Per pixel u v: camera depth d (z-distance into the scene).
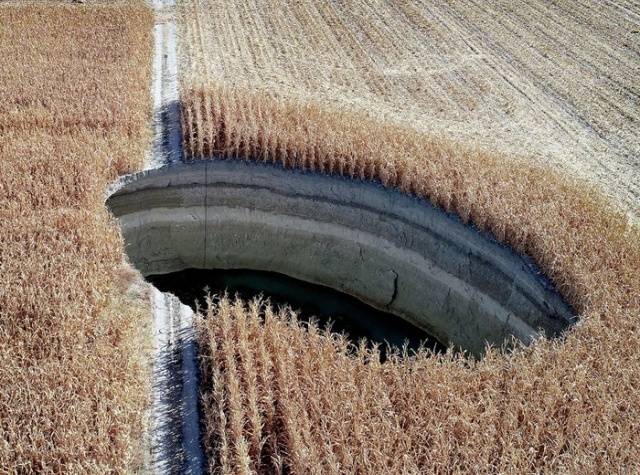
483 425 11.37
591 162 20.73
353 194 18.75
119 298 14.73
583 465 10.70
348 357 13.13
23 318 13.47
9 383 12.02
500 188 17.61
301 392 12.13
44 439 10.95
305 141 19.30
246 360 12.76
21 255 14.95
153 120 21.88
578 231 16.23
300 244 19.22
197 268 19.56
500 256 16.42
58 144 19.22
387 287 18.22
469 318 16.77
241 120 20.45
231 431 11.54
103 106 21.16
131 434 11.74
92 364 12.38
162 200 19.20
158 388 12.83
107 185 18.55
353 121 20.89
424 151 19.20
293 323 13.84
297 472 10.74
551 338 14.78
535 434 11.24
